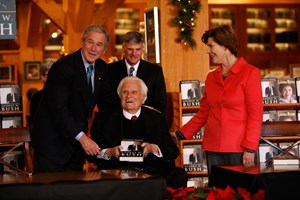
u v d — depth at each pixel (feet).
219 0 40.57
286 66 41.60
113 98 15.67
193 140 17.97
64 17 33.12
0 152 17.52
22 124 18.10
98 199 8.66
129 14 41.47
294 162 11.62
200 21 20.08
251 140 12.67
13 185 8.43
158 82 16.43
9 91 17.95
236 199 9.86
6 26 17.30
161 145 13.78
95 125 13.83
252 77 12.76
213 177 11.62
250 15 41.22
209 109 13.44
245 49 41.01
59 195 8.52
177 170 14.19
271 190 9.92
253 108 12.72
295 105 18.01
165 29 19.94
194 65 20.13
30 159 14.01
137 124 13.75
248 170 10.81
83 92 12.62
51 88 12.50
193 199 10.12
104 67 13.12
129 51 15.99
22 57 43.24
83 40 12.44
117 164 13.55
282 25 41.60
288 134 14.16
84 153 13.41
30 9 39.73
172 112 19.06
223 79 13.08
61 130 12.56
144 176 9.19
